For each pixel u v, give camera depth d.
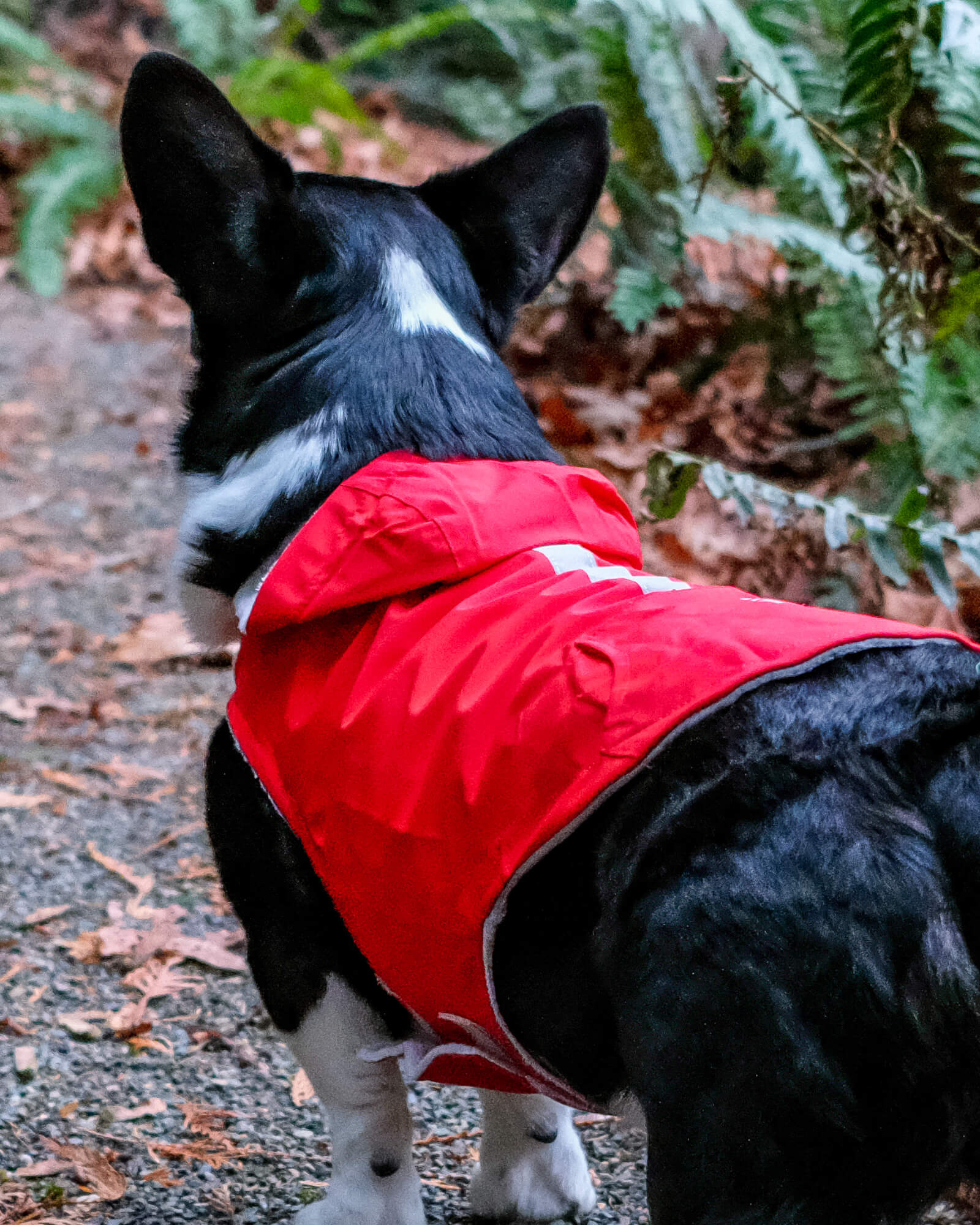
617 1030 1.64
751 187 5.26
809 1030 1.47
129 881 3.38
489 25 6.75
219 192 2.11
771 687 1.59
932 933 1.48
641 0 3.94
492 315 2.35
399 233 2.23
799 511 3.57
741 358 5.34
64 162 8.22
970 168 3.73
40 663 4.48
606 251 6.16
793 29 4.30
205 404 2.21
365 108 10.04
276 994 2.15
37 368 6.93
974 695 1.59
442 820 1.73
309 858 2.00
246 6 8.90
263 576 2.05
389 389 2.08
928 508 3.84
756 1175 1.51
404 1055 1.98
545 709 1.66
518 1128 2.33
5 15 10.16
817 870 1.49
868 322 3.93
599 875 1.61
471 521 1.86
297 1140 2.58
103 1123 2.60
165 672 4.47
